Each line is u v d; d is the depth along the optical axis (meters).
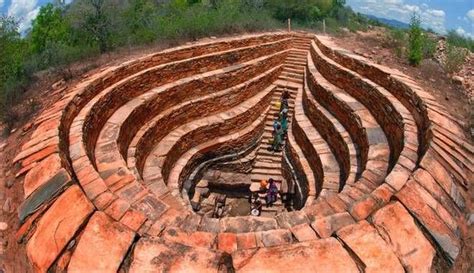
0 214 5.07
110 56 12.51
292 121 14.02
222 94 13.04
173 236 4.50
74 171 6.05
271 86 15.66
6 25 10.55
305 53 17.06
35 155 6.02
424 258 4.26
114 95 9.59
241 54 14.23
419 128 7.81
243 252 4.04
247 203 13.20
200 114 12.67
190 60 12.31
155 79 11.28
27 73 10.96
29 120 7.99
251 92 14.46
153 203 6.15
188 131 11.81
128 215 4.89
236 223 5.34
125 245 4.16
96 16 14.38
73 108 7.87
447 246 4.44
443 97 9.47
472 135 7.54
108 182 6.97
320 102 12.65
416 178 5.42
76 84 9.47
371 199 5.21
